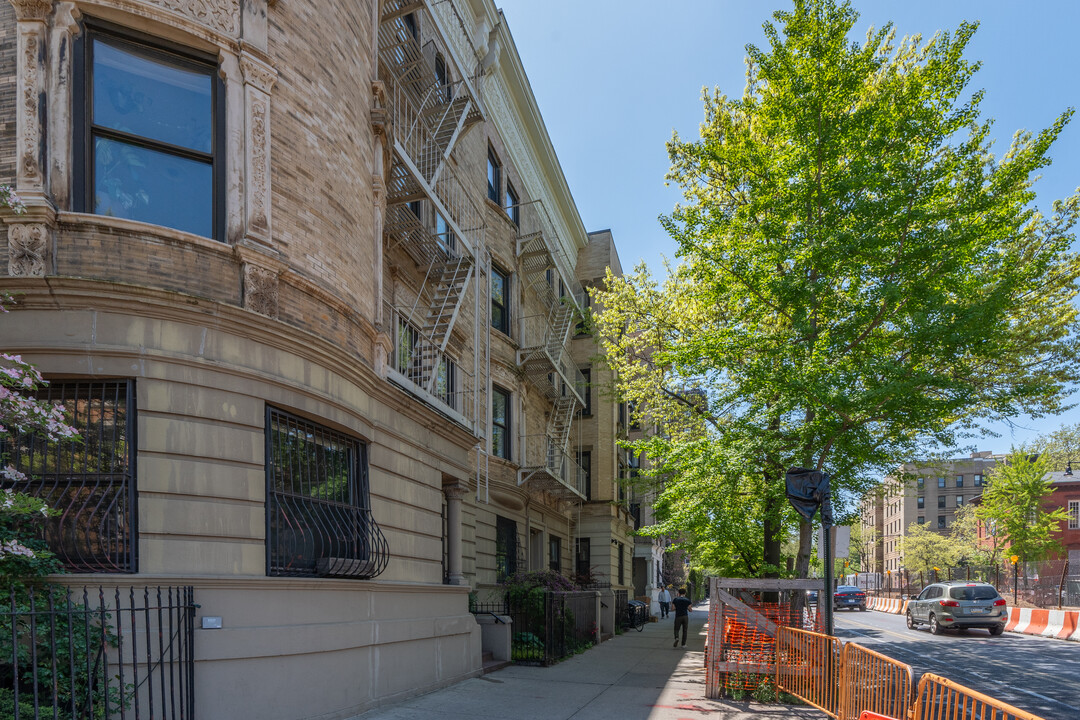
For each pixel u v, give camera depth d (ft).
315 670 26.53
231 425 25.02
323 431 30.09
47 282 22.24
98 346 22.75
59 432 19.54
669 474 67.82
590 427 101.55
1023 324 46.75
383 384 33.53
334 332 30.91
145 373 23.27
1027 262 41.50
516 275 74.18
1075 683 42.14
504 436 69.72
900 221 37.63
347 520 30.94
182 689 21.44
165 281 24.45
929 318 37.14
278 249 27.91
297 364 27.76
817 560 52.95
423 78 47.57
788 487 32.81
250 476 25.35
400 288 47.55
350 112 33.86
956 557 209.56
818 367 36.73
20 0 23.57
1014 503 155.12
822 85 38.78
